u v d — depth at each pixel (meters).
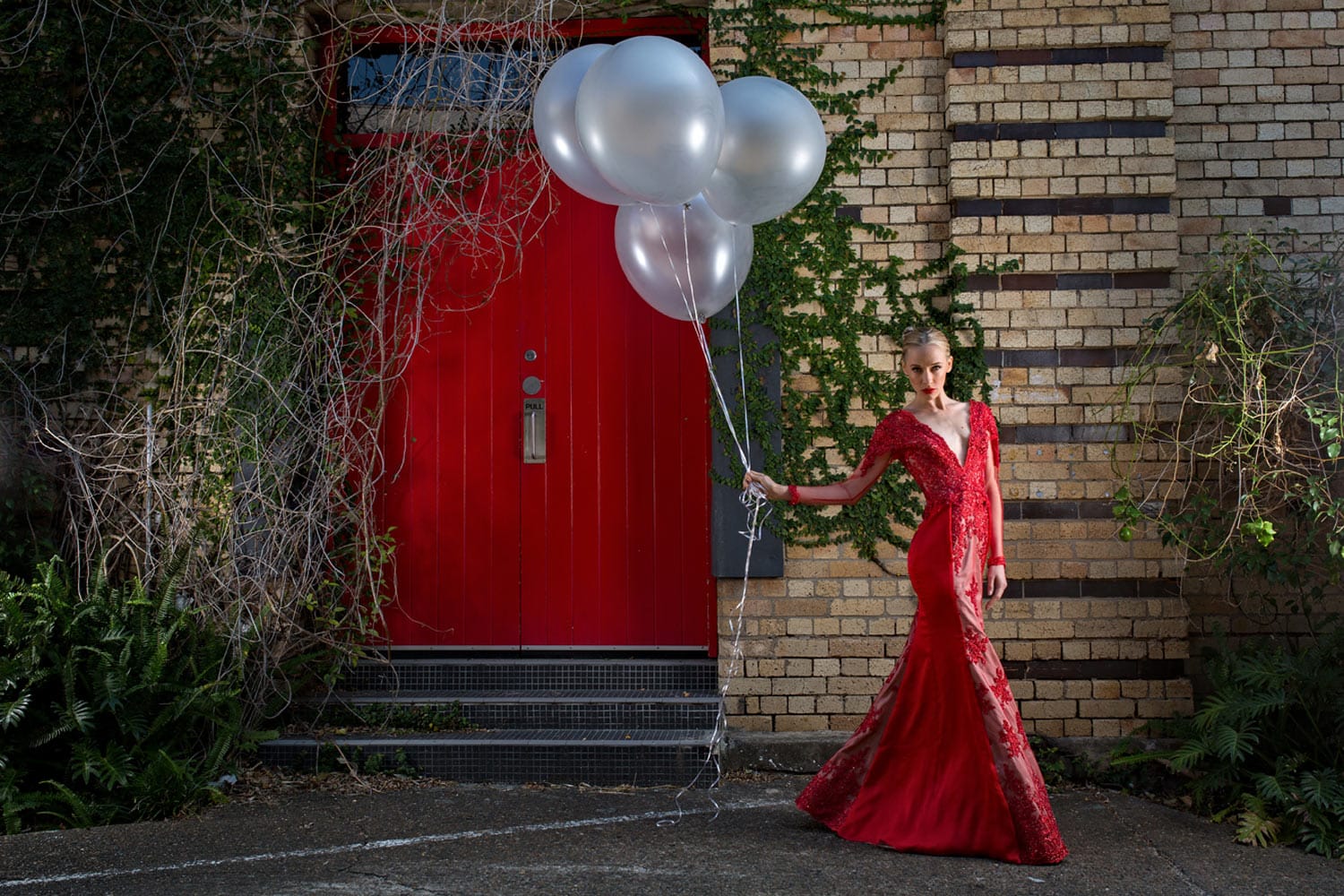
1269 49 5.14
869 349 5.05
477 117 5.60
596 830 3.98
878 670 4.95
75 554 5.17
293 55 5.39
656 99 3.39
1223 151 5.12
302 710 5.10
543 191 5.62
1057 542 4.89
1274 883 3.46
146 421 5.11
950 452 3.83
